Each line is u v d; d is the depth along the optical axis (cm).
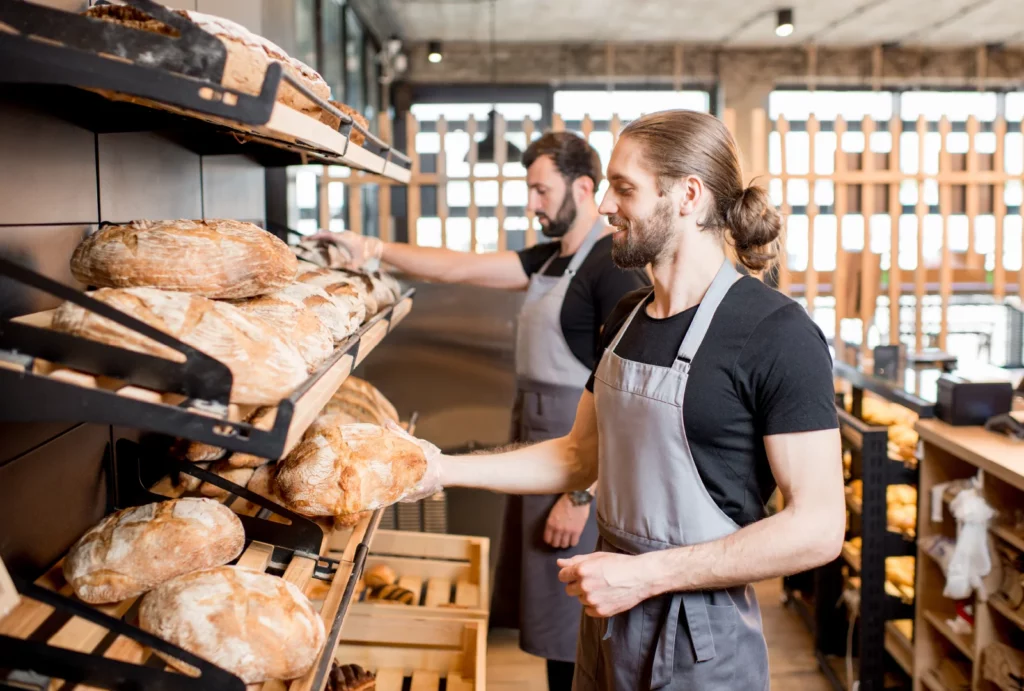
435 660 204
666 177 149
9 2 84
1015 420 262
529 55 850
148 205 167
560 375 258
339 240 246
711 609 150
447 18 749
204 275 106
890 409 355
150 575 109
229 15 232
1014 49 860
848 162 477
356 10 617
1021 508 258
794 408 141
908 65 863
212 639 99
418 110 853
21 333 82
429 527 387
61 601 93
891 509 328
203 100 83
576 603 256
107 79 80
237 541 119
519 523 288
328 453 137
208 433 81
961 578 259
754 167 477
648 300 169
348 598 123
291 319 115
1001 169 481
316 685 105
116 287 106
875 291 483
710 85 869
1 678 89
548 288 261
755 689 154
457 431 411
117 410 80
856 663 336
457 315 403
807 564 140
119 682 91
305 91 99
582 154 254
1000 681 249
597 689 167
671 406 149
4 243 112
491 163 444
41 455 120
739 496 150
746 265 160
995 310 779
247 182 246
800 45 860
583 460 181
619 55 856
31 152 119
